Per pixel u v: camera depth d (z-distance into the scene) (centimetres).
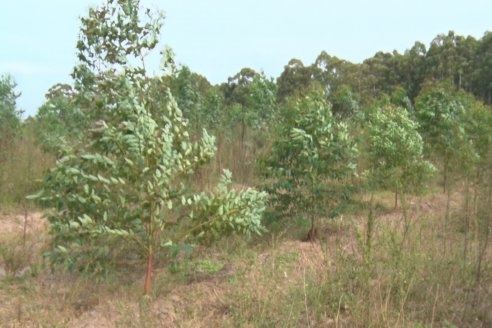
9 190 904
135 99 459
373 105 1497
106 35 520
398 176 845
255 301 430
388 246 514
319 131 671
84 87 526
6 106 1107
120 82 471
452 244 565
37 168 966
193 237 503
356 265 483
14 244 614
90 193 455
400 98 1816
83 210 462
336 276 466
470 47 3844
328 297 448
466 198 605
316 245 623
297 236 685
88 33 519
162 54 516
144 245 483
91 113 504
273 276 473
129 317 421
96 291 494
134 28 520
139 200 460
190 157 488
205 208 474
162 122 502
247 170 978
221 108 1587
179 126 500
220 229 481
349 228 680
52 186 468
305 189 681
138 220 463
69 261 468
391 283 447
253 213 490
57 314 437
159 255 556
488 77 3472
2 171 936
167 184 460
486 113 1161
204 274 539
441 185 1059
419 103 1045
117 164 453
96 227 446
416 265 480
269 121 1386
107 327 414
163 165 451
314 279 480
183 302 461
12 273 552
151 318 418
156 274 535
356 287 460
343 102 1748
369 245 456
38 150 1078
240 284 466
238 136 1223
